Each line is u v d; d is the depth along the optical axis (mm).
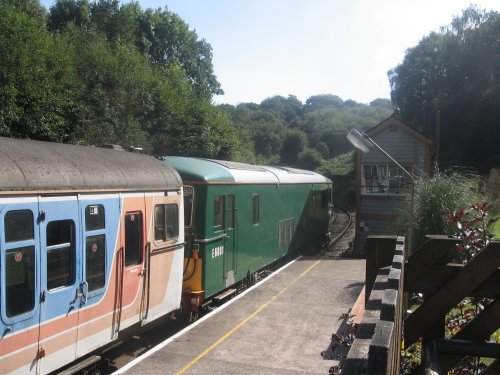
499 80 42969
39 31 20047
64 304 6039
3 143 5730
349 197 43844
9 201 5254
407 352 5145
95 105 22297
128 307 7391
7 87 16312
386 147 20906
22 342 5414
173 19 43438
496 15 45719
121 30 36938
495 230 11742
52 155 6207
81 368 6344
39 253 5645
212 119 30578
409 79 48375
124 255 7258
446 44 46094
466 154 43219
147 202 7840
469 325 3861
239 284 12422
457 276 3826
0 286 5105
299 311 10062
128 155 8086
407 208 13227
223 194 10766
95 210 6629
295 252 18891
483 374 4094
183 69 41375
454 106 43938
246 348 7965
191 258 9859
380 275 3412
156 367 7121
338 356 6387
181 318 10031
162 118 27156
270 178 14219
